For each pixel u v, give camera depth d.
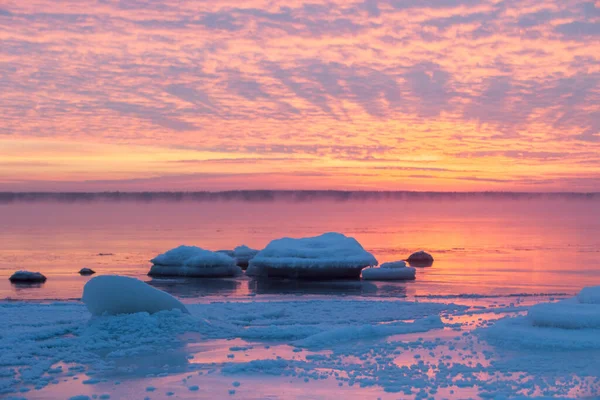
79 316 17.22
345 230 92.62
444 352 11.87
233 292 27.08
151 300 15.22
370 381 9.62
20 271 33.16
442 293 26.00
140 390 9.34
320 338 13.27
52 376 10.32
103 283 15.10
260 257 33.19
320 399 8.73
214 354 12.09
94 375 10.38
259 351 12.34
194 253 35.34
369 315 17.59
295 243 33.84
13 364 11.25
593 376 9.79
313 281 31.41
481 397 8.74
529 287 28.53
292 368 10.66
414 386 9.35
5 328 15.09
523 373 10.06
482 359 11.20
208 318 16.06
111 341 13.17
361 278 32.50
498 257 48.34
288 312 18.14
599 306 13.97
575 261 44.44
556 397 8.48
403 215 164.38
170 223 116.38
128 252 54.34
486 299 22.48
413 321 16.31
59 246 61.88
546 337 12.52
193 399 8.80
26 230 93.00
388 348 12.34
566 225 108.50
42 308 19.27
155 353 12.20
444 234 82.56
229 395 8.98
